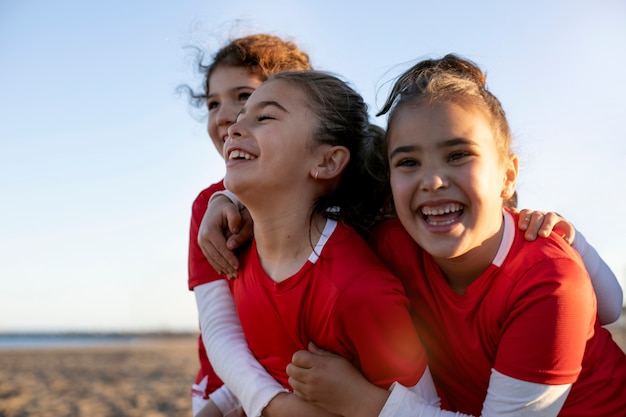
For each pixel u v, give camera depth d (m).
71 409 10.63
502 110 2.12
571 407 2.09
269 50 3.36
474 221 1.97
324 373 2.03
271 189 2.16
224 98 3.31
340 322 2.04
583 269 2.03
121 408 10.68
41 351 27.78
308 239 2.17
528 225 2.13
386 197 2.49
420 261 2.21
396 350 2.04
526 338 1.93
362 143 2.44
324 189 2.29
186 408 10.60
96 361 20.73
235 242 2.36
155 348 30.09
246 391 2.23
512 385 1.94
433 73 2.12
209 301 2.50
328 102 2.29
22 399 11.77
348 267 2.07
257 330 2.27
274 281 2.17
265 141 2.16
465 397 2.18
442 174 1.95
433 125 1.96
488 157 1.99
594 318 2.08
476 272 2.06
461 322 2.09
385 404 2.02
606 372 2.14
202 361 3.14
